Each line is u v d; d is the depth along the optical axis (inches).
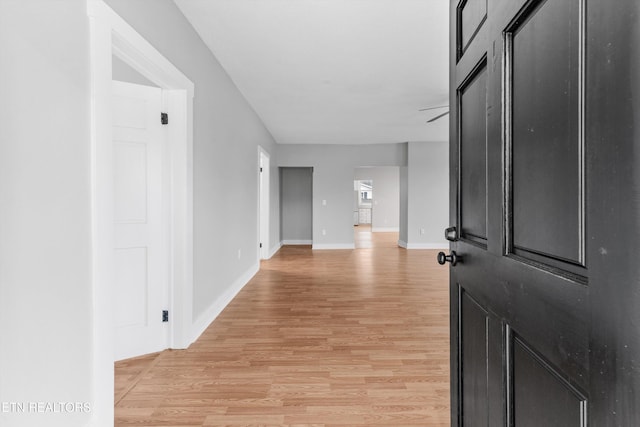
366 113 200.7
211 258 121.0
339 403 72.2
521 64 28.7
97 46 56.9
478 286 38.6
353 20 100.0
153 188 95.4
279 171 325.4
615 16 17.5
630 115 16.6
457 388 46.6
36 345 45.9
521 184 28.9
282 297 152.6
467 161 43.4
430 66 132.6
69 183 51.8
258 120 209.8
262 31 105.7
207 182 116.3
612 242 17.8
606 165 18.3
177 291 97.9
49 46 48.1
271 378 82.4
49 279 48.1
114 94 89.6
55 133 49.3
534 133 26.7
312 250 300.2
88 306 55.5
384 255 271.3
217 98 126.8
